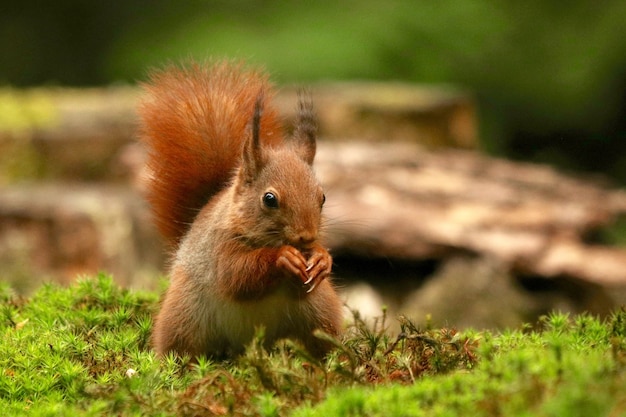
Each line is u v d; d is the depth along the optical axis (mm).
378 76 20688
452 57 21703
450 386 5156
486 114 22609
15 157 17219
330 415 5016
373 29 20953
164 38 21094
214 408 5441
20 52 23281
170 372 6426
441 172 15453
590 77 21797
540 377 4953
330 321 7211
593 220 14305
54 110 18141
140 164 15648
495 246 13336
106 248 14898
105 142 17453
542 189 15102
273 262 6789
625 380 4754
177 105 8062
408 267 14109
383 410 4973
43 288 9102
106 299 8438
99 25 23328
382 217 13570
